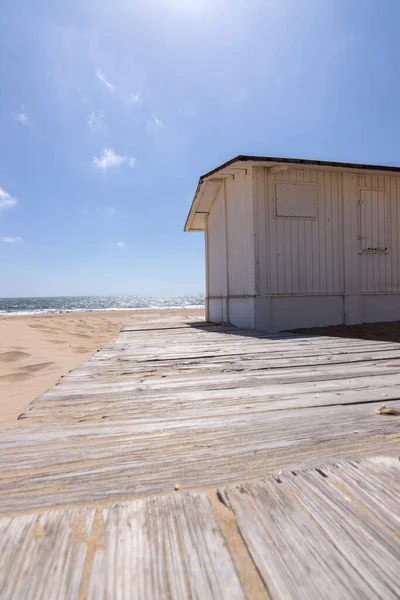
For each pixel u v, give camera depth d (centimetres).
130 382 251
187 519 100
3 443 150
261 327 636
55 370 415
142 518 101
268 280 642
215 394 219
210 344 448
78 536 94
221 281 803
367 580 78
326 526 95
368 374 267
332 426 165
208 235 920
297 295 655
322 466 128
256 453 139
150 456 138
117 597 75
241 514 101
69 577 80
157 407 196
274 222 648
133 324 820
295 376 264
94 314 1962
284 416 179
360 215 698
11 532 95
